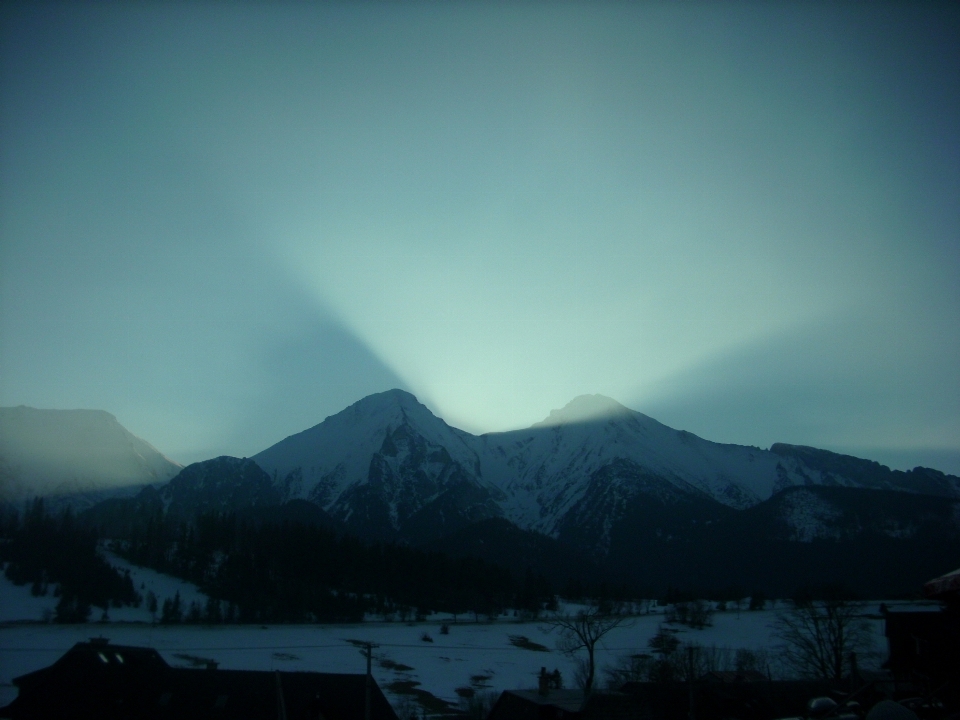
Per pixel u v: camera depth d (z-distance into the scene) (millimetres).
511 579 189875
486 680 87625
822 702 28859
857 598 124375
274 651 101062
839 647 72000
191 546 177250
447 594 166875
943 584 21812
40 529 160000
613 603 171250
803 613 90062
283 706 60469
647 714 46594
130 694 62938
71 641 96625
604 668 89125
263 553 175125
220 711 62219
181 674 66062
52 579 134750
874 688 34594
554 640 117625
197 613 129500
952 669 23516
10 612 116000
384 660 97875
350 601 151125
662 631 111375
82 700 61719
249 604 141375
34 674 65000
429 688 83188
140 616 123688
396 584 171625
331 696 65562
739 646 99500
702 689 48469
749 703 46125
